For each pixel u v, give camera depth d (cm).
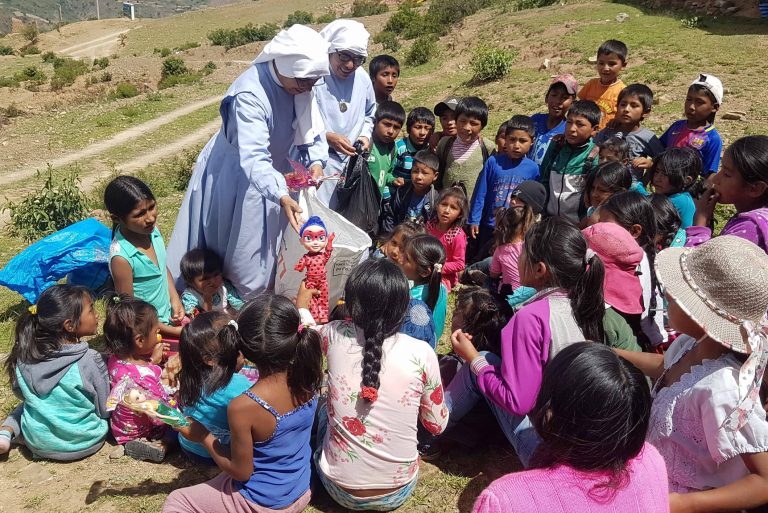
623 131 586
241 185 451
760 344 208
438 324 397
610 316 330
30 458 369
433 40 2712
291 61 418
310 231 403
